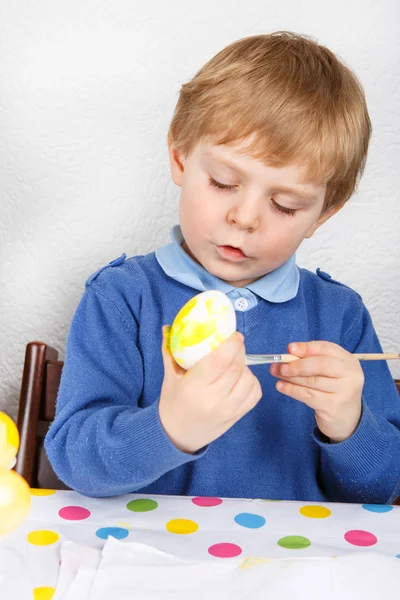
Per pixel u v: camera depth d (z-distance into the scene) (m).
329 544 0.63
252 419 0.93
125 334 0.91
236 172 0.77
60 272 1.20
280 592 0.52
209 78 0.84
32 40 1.15
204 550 0.61
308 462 0.95
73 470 0.73
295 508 0.70
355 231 1.21
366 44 1.17
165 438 0.67
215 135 0.77
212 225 0.80
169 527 0.65
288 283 0.96
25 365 1.01
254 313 0.94
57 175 1.18
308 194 0.79
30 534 0.62
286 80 0.80
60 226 1.19
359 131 0.86
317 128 0.78
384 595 0.53
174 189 1.18
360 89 0.90
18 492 0.49
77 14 1.14
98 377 0.87
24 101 1.16
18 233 1.19
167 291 0.95
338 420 0.77
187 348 0.60
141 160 1.17
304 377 0.73
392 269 1.22
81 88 1.16
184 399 0.62
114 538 0.59
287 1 1.15
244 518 0.67
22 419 0.99
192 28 1.15
